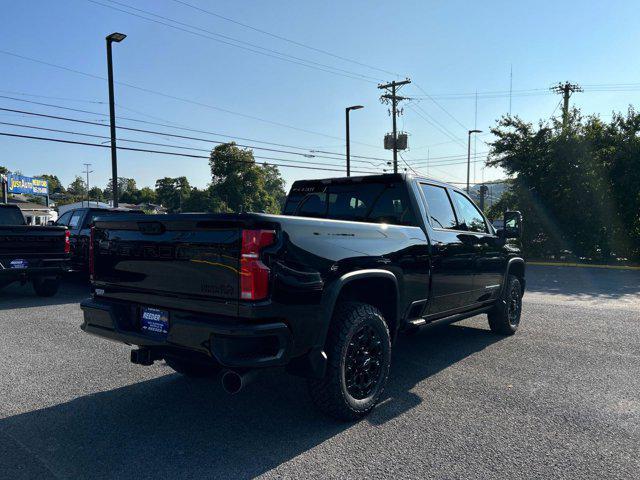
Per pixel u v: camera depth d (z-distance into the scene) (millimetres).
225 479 2686
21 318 6965
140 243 3338
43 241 8477
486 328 6785
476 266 5332
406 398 3969
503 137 22234
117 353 5191
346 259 3385
